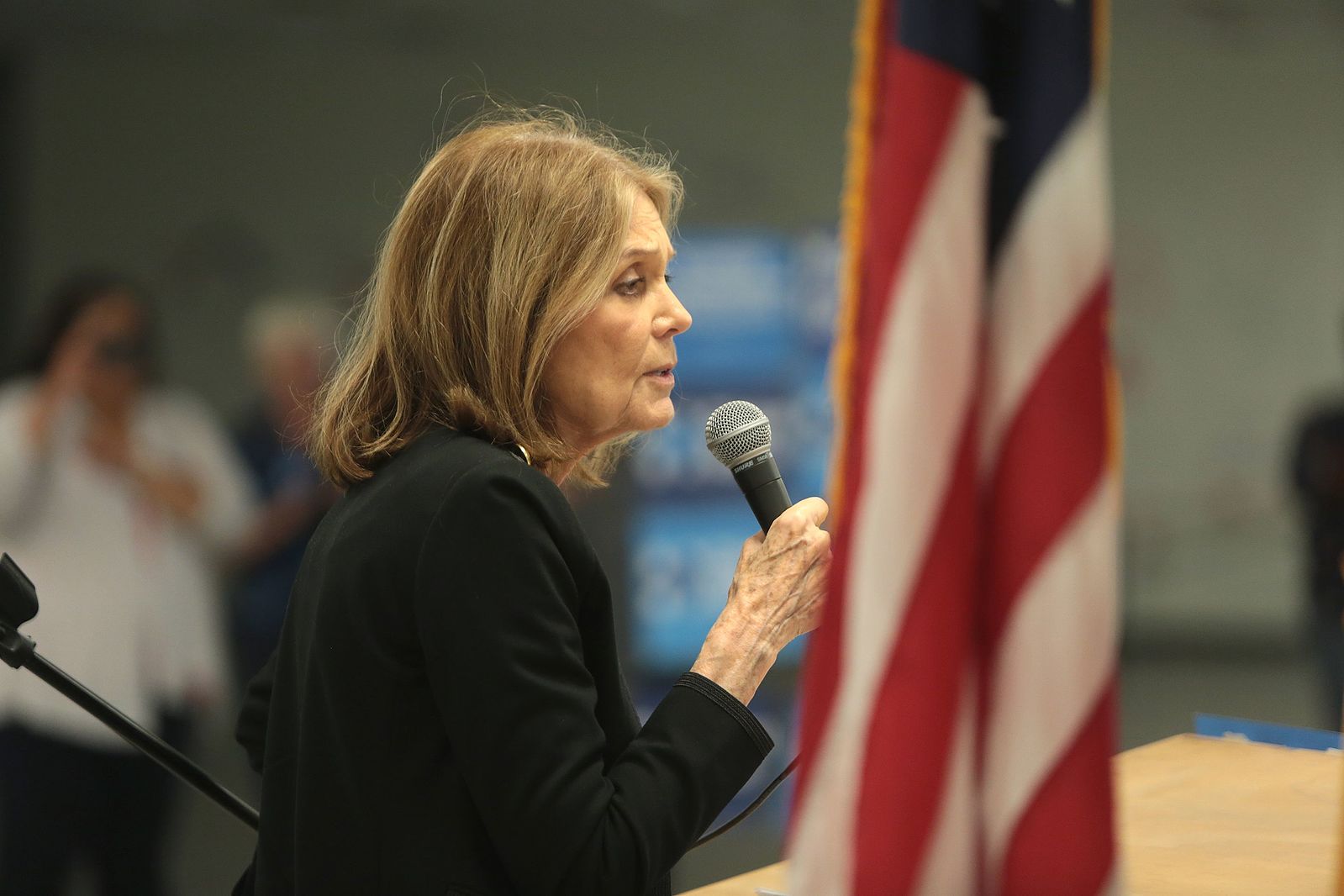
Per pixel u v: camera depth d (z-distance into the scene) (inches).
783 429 1112.2
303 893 134.5
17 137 1125.1
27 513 385.7
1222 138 1170.0
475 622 128.0
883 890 93.8
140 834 388.5
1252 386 1168.8
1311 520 635.5
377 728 132.6
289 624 148.5
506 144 149.6
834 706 100.6
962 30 96.1
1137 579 1172.5
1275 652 1154.0
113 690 384.8
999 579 95.7
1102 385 95.3
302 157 1136.2
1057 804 93.7
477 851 131.0
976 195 95.7
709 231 1133.1
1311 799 195.0
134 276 1130.7
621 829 127.8
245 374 1130.0
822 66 1135.0
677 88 1139.9
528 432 143.3
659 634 1034.7
